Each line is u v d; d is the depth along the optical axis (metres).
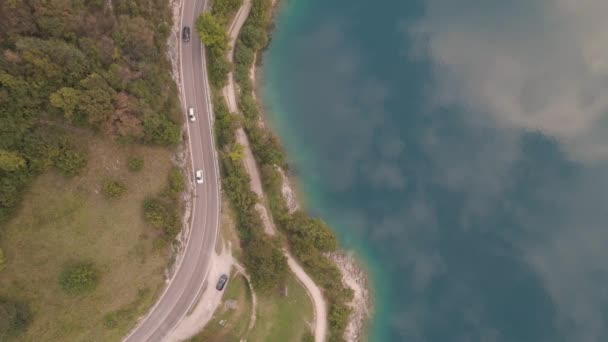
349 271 174.88
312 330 159.62
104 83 115.69
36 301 116.94
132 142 127.69
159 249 133.62
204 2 162.38
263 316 151.62
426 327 176.25
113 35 125.31
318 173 182.62
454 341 175.12
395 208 186.62
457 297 180.38
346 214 182.25
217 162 153.12
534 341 175.75
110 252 125.94
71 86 112.94
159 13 144.50
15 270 113.88
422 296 179.50
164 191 133.25
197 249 147.62
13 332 111.50
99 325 127.44
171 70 148.00
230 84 164.50
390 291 178.62
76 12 116.88
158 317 138.88
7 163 103.19
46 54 107.69
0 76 100.31
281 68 187.12
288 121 183.12
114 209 125.75
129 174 127.75
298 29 194.62
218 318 144.88
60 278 117.94
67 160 114.19
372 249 181.50
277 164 163.50
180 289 143.12
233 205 153.00
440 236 185.75
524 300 180.75
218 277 147.62
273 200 162.75
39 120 111.56
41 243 116.88
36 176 114.31
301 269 163.38
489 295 181.00
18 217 113.31
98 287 125.19
